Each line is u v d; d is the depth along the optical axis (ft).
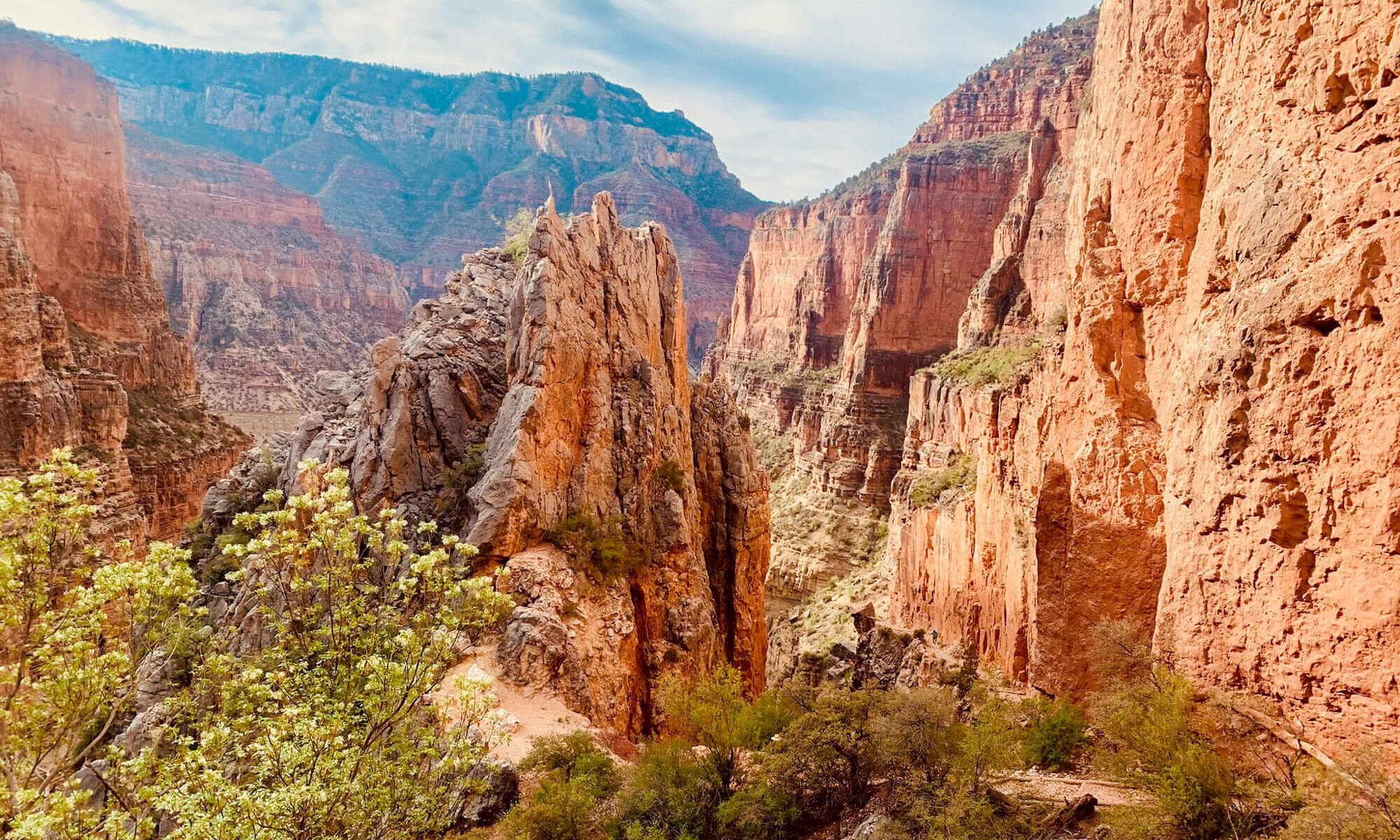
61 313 249.75
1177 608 87.20
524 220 267.80
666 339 197.36
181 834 57.06
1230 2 92.79
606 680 135.33
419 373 167.12
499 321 186.19
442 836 94.02
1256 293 77.51
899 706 97.91
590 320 168.35
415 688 72.13
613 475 163.12
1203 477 84.38
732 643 188.55
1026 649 139.44
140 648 65.82
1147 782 77.61
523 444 144.15
